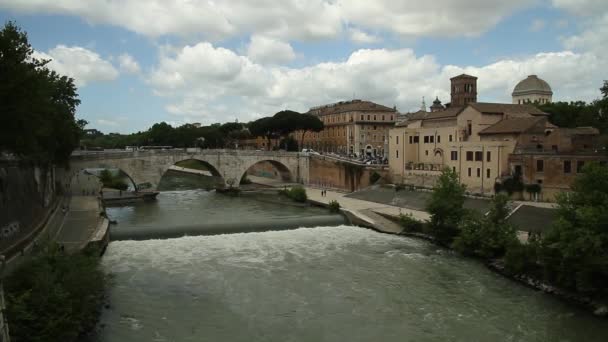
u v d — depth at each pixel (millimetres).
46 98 46188
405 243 59312
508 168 72875
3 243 42844
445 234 57906
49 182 70938
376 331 34344
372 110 150125
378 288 42906
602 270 37219
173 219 71875
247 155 115562
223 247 55719
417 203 77938
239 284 43469
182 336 33281
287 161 123125
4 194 45844
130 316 36281
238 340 32781
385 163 108812
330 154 127625
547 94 145250
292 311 37719
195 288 42281
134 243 56344
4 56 36344
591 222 38312
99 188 100938
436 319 36375
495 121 83750
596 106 92250
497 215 52812
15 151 42125
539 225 56781
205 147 198000
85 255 42062
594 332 34094
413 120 105000
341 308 38375
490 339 33156
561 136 70312
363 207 78875
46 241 41156
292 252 54344
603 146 66938
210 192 113375
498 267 47719
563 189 66250
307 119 143500
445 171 61312
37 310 28969
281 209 83875
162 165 103000
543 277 42750
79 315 31328
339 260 51469
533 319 36281
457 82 115250
